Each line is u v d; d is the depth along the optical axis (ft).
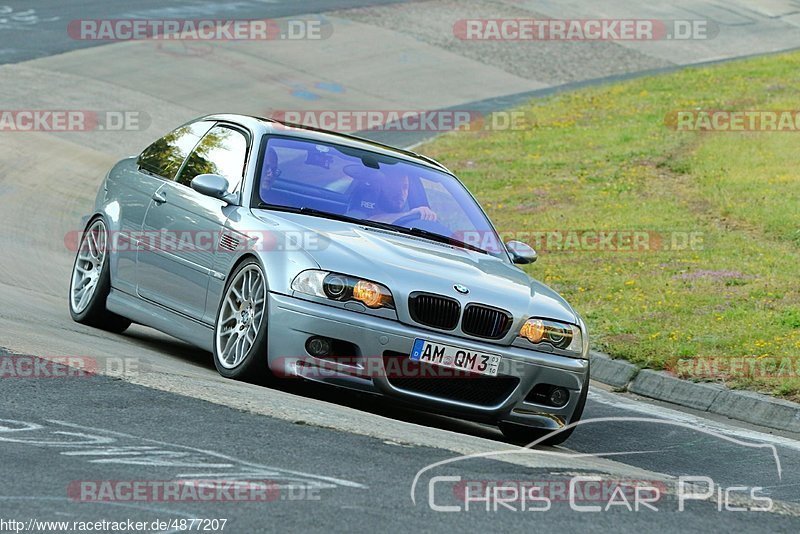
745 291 140.05
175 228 85.40
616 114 281.95
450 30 375.66
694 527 49.52
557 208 200.64
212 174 83.05
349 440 58.80
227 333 77.51
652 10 437.99
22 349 72.74
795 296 136.26
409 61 334.24
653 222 185.06
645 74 345.51
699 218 185.98
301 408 65.36
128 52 298.15
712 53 387.14
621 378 112.27
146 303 88.74
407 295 72.13
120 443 53.72
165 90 271.28
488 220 88.69
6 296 102.27
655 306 134.31
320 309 71.26
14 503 44.19
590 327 127.03
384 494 49.24
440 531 44.70
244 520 44.01
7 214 157.17
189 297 82.84
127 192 94.48
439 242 82.38
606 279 150.92
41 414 57.67
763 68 330.95
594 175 224.74
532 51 363.97
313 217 79.71
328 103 285.02
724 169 218.79
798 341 115.03
